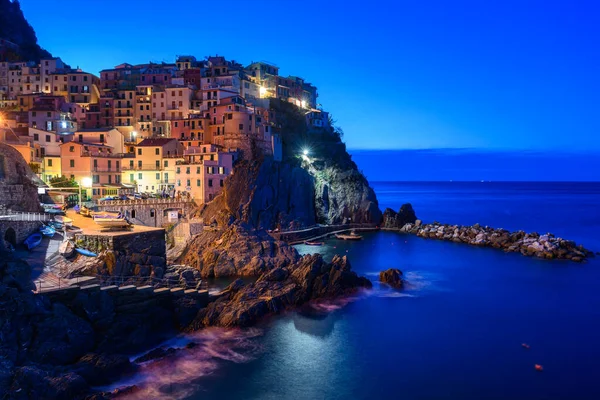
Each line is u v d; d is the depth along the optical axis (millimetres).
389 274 82938
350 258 106500
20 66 158750
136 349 51750
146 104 143000
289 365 51219
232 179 115188
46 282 51375
